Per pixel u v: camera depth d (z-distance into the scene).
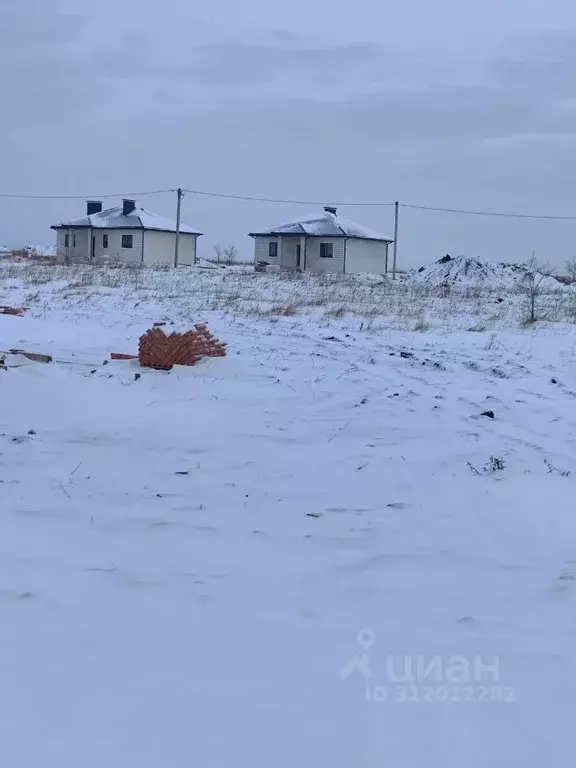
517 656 4.39
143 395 11.18
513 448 8.67
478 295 37.22
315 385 12.54
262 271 51.28
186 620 4.75
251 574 5.45
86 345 16.28
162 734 3.60
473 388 12.41
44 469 7.67
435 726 3.70
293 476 7.66
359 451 8.59
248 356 15.39
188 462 8.07
